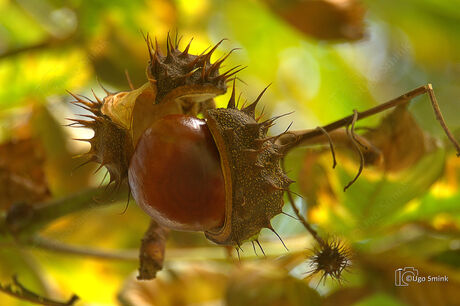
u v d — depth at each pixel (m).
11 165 0.76
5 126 0.80
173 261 0.78
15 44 0.86
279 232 0.80
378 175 0.75
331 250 0.69
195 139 0.67
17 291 0.72
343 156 0.75
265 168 0.67
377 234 0.76
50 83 0.81
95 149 0.68
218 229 0.67
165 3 0.81
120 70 0.81
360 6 0.80
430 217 0.77
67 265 0.80
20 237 0.73
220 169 0.67
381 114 0.74
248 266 0.75
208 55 0.68
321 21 0.79
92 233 0.81
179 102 0.69
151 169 0.67
